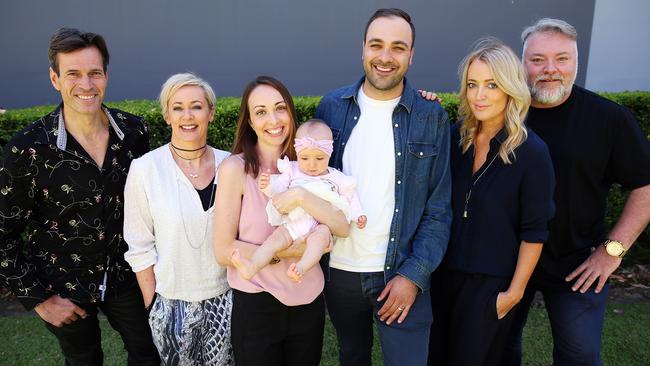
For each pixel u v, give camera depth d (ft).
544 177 7.61
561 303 8.48
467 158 8.26
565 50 8.15
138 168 7.52
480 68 7.62
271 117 7.34
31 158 7.46
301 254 7.38
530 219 7.67
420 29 21.61
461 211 8.16
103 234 8.09
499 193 7.79
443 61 21.85
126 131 8.30
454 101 14.80
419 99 8.36
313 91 22.12
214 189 7.82
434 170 8.21
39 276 8.07
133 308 8.66
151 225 7.70
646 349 11.57
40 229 7.97
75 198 7.80
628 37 21.18
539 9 21.30
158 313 7.61
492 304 7.89
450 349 8.46
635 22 21.03
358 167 8.18
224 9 21.56
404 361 8.16
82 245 8.02
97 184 7.89
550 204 7.74
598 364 8.24
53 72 7.70
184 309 7.58
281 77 21.99
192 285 7.57
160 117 14.01
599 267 8.27
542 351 11.59
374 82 7.93
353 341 8.70
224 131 14.26
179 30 21.65
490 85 7.62
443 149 8.23
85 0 21.26
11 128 13.75
